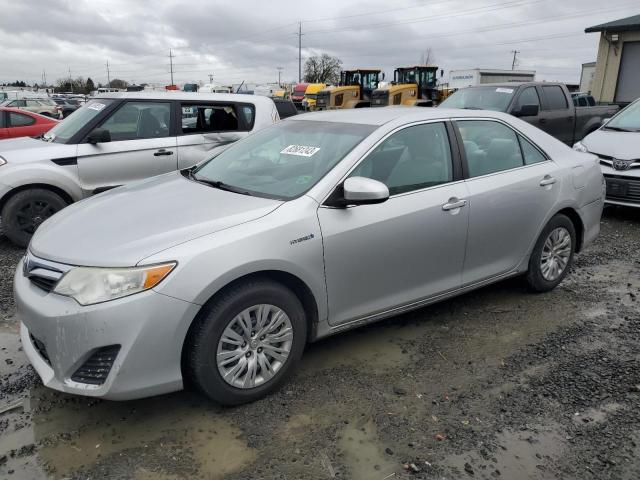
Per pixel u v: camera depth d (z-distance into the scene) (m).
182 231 2.86
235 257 2.82
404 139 3.69
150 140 6.58
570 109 11.14
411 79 24.11
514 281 5.03
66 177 6.05
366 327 4.09
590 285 4.97
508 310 4.40
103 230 2.98
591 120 11.69
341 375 3.42
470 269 4.00
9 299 4.54
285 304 3.06
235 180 3.67
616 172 7.22
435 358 3.64
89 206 3.46
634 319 4.25
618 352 3.72
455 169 3.86
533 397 3.18
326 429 2.89
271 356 3.10
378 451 2.72
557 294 4.74
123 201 3.46
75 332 2.62
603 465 2.63
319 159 3.53
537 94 10.65
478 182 3.94
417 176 3.66
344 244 3.23
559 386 3.30
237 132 7.23
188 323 2.73
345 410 3.05
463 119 4.06
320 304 3.23
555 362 3.59
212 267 2.75
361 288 3.40
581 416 3.00
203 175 3.96
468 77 30.77
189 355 2.84
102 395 2.64
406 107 4.26
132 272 2.63
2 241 6.36
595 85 19.72
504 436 2.84
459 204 3.76
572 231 4.70
